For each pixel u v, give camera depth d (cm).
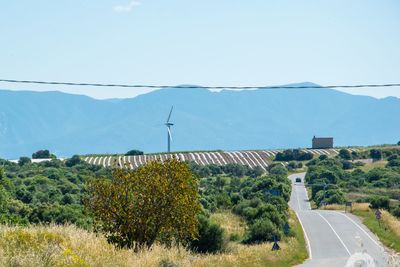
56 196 16075
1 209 10225
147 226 5162
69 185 19000
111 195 5153
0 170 15562
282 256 7344
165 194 5150
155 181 5125
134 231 5112
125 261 3900
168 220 5188
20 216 10131
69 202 15338
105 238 5062
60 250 3384
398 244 9744
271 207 12862
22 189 16075
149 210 5150
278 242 9600
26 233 3750
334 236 11362
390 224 12694
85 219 9431
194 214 5344
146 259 4100
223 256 5703
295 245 9212
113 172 5259
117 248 4419
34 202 15138
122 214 5134
